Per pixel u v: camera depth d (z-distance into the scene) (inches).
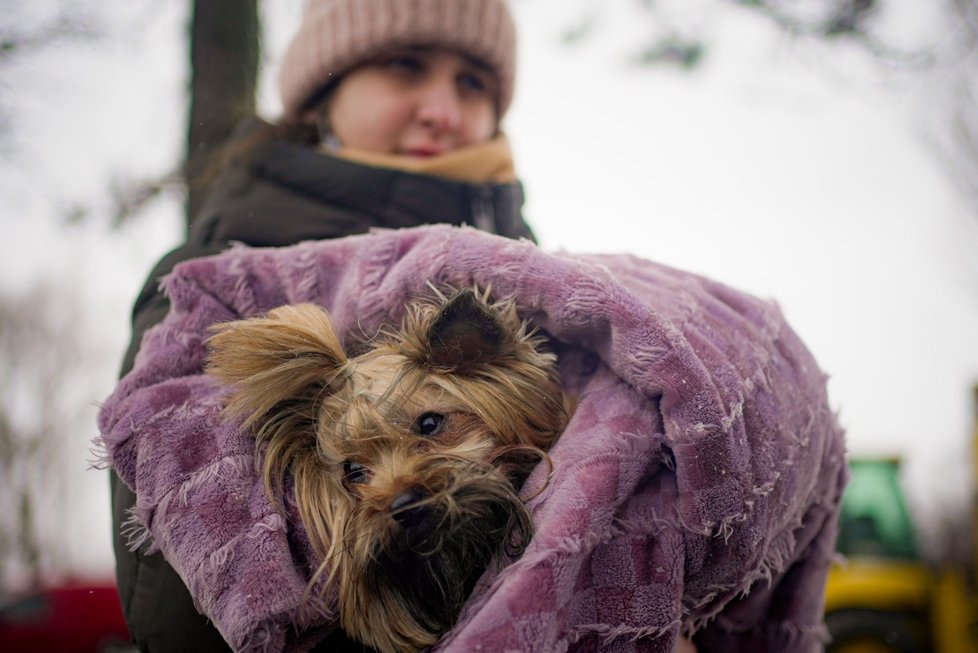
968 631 241.3
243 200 77.3
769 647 63.7
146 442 52.3
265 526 48.8
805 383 59.9
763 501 52.0
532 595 44.3
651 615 48.1
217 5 129.5
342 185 75.6
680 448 49.3
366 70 85.7
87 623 319.9
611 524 48.8
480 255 55.6
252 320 56.2
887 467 269.6
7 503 929.5
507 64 90.3
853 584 252.7
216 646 53.1
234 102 127.6
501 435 52.4
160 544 50.5
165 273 71.5
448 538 48.6
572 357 57.2
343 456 52.0
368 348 57.1
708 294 61.3
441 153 86.4
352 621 49.3
